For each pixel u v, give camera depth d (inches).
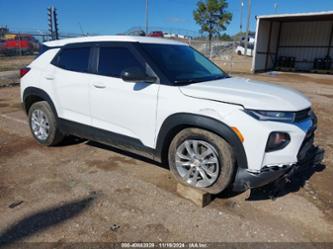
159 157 128.2
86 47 151.2
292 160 106.6
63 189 126.1
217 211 112.4
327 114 277.6
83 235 97.0
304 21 794.2
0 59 829.2
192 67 141.6
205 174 116.3
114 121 139.1
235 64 906.7
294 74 716.0
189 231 100.6
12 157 160.1
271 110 102.7
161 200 119.0
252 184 107.1
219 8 1101.1
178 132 122.6
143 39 141.5
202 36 1218.0
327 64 774.5
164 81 121.6
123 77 118.1
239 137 103.4
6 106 287.7
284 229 103.0
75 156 162.7
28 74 176.4
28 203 114.8
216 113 106.9
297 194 127.3
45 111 169.9
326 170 151.5
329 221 108.4
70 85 153.3
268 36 794.2
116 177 138.3
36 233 97.3
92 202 116.3
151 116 124.2
